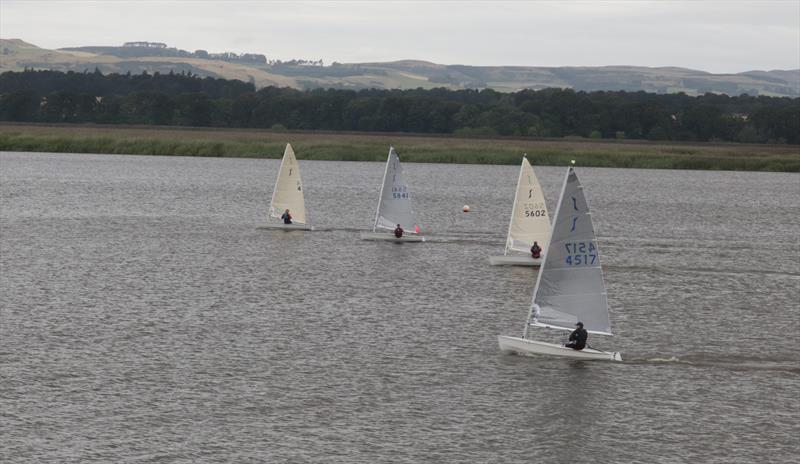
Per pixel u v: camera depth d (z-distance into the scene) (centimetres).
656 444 5847
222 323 8300
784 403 6581
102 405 6191
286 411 6194
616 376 7069
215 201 18575
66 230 13875
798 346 8044
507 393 6631
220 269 10925
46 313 8462
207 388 6562
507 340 7569
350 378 6850
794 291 10506
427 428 5981
